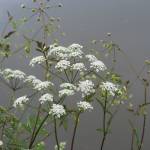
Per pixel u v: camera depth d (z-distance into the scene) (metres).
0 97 1.82
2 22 2.19
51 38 1.92
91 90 1.21
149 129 1.79
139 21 2.41
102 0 2.67
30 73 1.94
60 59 1.28
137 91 1.90
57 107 1.18
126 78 1.96
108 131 1.32
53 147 1.74
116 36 2.27
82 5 2.60
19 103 1.23
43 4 1.50
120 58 2.07
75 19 2.44
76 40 2.21
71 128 1.83
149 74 1.77
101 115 1.86
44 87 1.21
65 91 1.19
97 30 2.32
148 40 2.23
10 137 1.27
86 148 1.77
